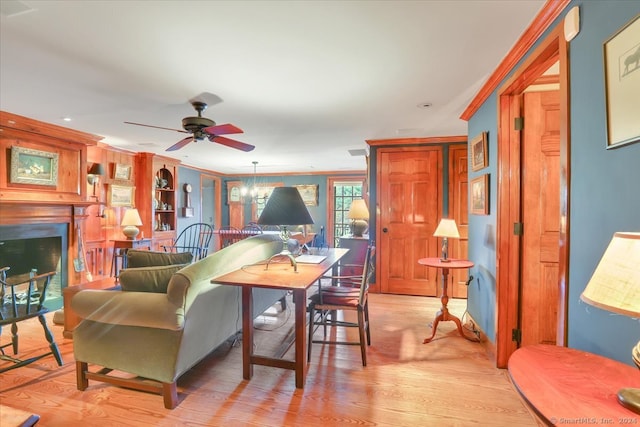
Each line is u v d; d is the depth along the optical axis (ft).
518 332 7.92
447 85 8.57
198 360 7.04
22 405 6.47
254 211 28.96
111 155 16.61
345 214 27.84
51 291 13.00
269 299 11.04
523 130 7.77
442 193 14.69
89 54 6.88
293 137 14.76
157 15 5.51
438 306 13.28
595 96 4.22
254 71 7.74
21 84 8.45
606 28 3.99
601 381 3.20
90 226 15.53
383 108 10.46
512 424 5.94
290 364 7.16
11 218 11.28
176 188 20.89
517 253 7.89
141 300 6.32
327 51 6.81
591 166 4.30
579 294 4.57
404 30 6.00
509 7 5.31
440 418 6.11
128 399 6.67
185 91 8.96
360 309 8.15
